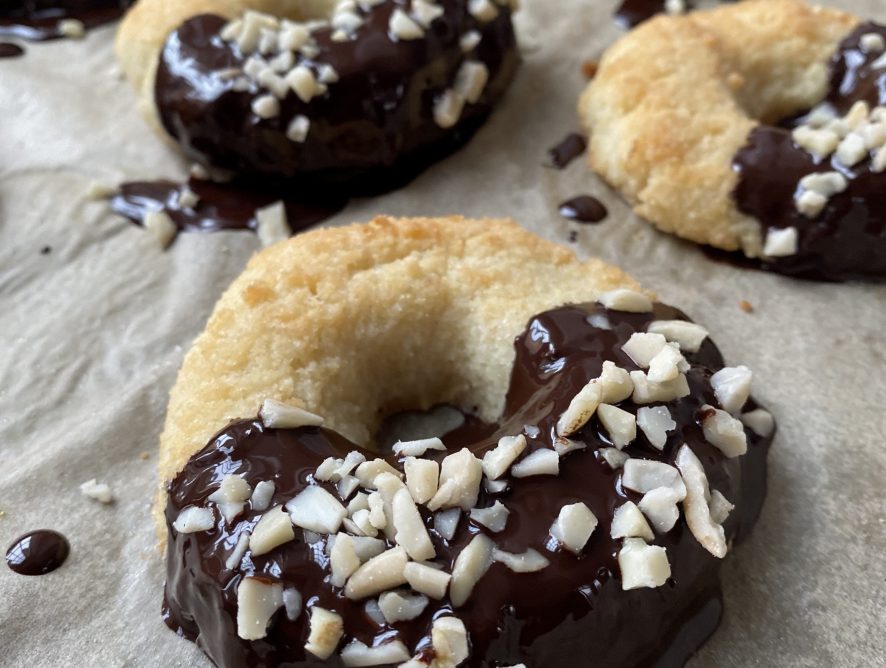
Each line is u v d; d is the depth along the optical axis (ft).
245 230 0.46
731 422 0.30
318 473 0.28
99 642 0.31
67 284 0.45
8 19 0.61
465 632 0.25
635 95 0.46
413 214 0.47
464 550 0.26
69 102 0.55
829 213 0.41
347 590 0.26
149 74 0.48
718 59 0.47
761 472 0.34
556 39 0.58
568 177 0.48
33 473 0.37
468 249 0.37
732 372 0.32
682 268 0.43
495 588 0.26
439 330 0.36
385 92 0.45
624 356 0.31
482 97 0.49
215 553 0.27
